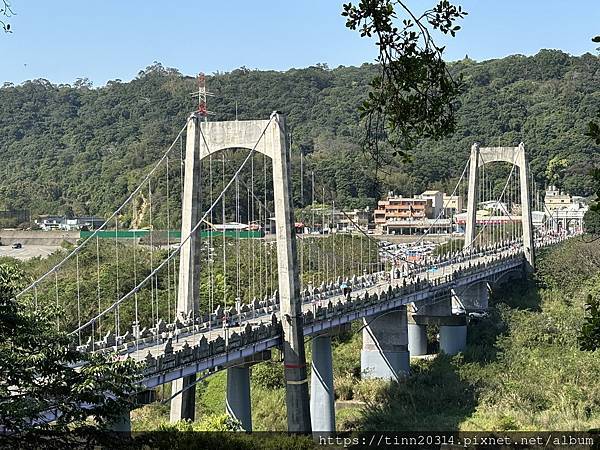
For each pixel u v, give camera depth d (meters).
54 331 27.97
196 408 69.50
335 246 104.94
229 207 104.19
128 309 73.56
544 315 94.75
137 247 93.56
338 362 84.56
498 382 75.25
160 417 64.81
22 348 26.72
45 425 25.91
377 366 82.12
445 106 20.97
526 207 117.38
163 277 81.25
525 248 115.25
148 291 78.12
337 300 77.19
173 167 116.19
